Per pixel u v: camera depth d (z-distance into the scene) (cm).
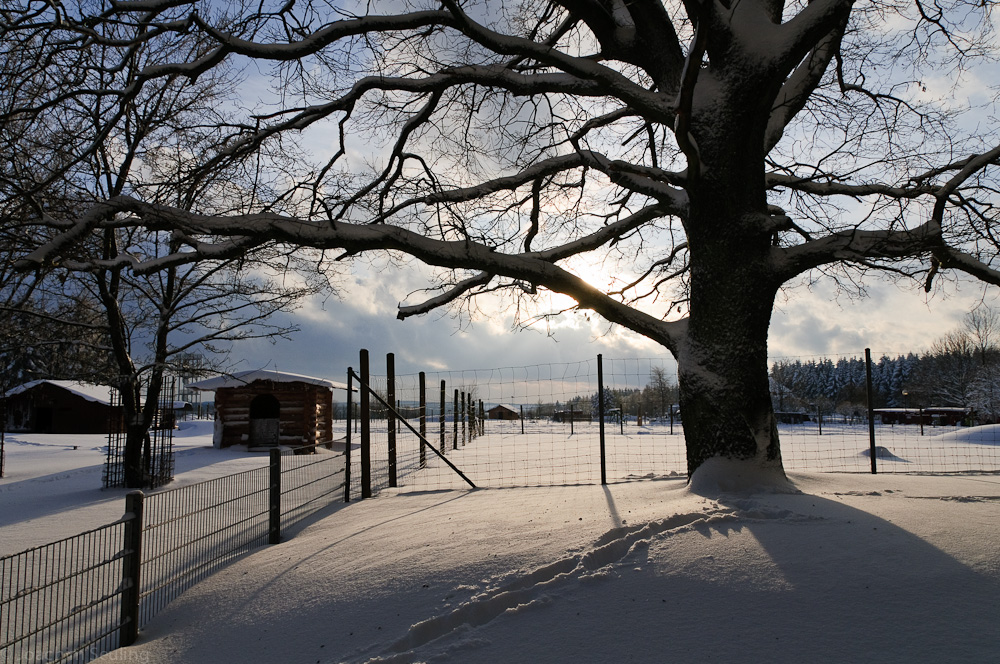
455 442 2012
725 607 395
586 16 877
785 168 1066
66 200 1031
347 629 429
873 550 460
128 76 1195
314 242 826
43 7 734
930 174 966
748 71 737
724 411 740
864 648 341
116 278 1334
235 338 1494
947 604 379
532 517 629
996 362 5484
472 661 358
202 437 3183
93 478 1510
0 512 1024
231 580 557
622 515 595
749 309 763
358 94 912
